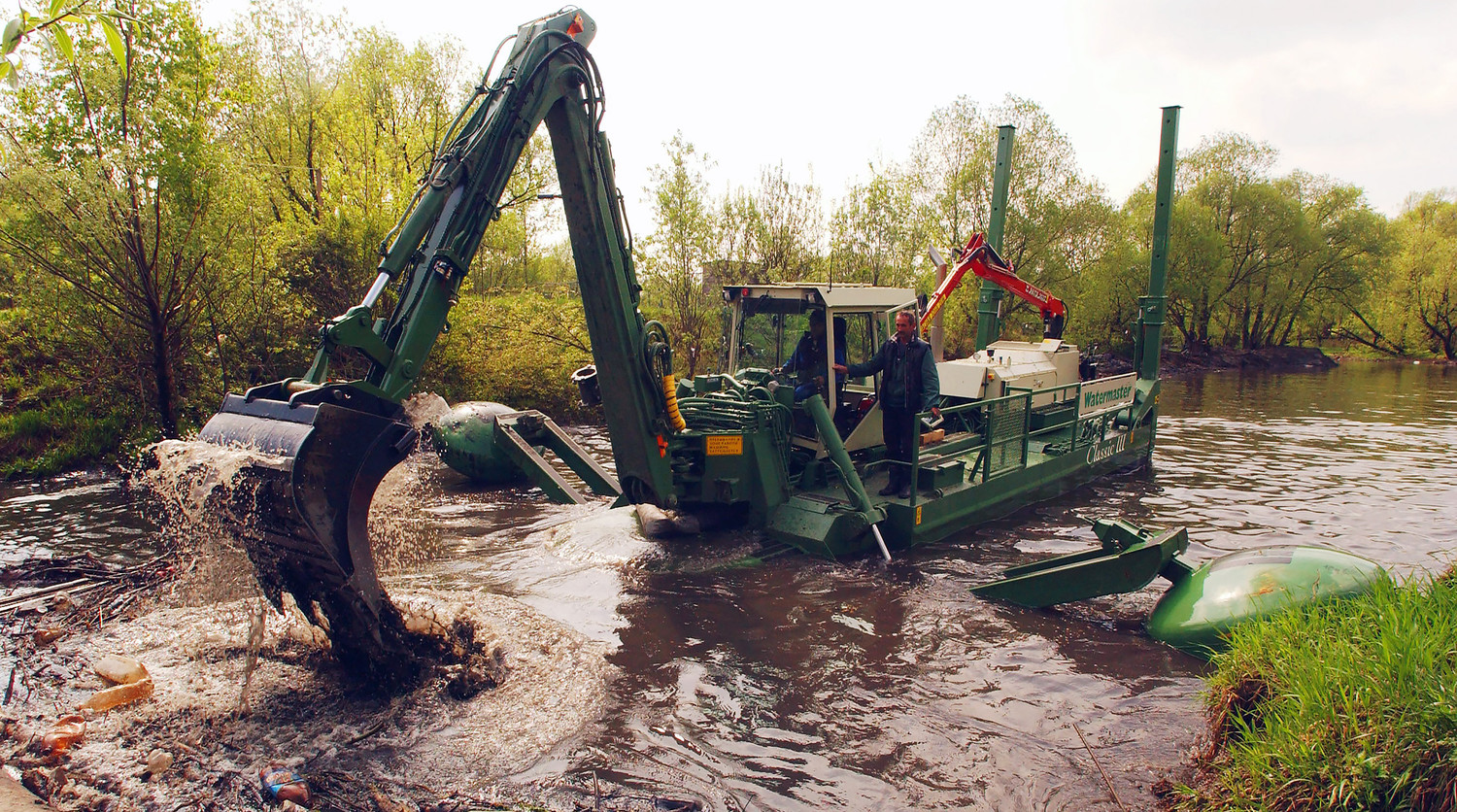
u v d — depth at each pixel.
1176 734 4.40
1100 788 3.92
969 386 9.67
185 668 5.00
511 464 9.91
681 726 4.44
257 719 4.42
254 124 16.67
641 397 7.12
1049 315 12.29
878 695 4.84
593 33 6.35
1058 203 29.52
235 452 4.43
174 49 11.05
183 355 12.05
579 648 5.35
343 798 3.74
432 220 5.38
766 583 6.63
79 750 4.11
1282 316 43.47
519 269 24.67
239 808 3.67
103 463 10.88
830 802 3.79
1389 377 30.94
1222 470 11.94
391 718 4.43
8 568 6.79
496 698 4.66
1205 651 5.32
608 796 3.79
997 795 3.86
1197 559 7.55
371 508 5.56
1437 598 4.10
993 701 4.79
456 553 7.25
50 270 10.88
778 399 7.82
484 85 5.79
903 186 29.48
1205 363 36.00
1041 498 9.68
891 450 7.95
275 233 13.87
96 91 10.59
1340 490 10.61
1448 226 57.62
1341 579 5.12
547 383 16.12
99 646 5.30
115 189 10.48
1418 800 3.00
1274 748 3.52
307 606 4.82
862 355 8.49
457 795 3.78
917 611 6.14
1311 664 3.72
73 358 11.79
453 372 15.77
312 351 13.54
